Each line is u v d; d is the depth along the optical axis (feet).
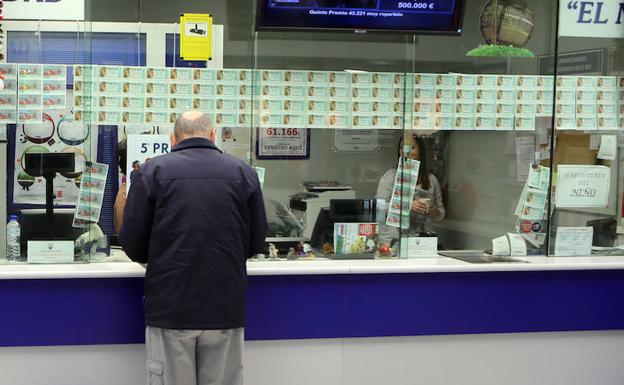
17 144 10.44
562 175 11.89
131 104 10.69
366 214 11.30
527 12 11.70
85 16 10.58
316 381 10.66
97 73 10.59
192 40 10.84
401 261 11.10
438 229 11.67
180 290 8.78
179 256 8.80
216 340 9.02
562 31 11.78
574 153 11.93
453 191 11.70
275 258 10.98
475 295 10.87
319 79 11.14
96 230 10.68
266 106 11.01
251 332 10.34
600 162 11.95
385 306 10.65
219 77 10.90
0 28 10.40
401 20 10.96
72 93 10.55
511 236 11.84
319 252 11.18
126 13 11.10
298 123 11.09
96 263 10.57
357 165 11.28
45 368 10.03
